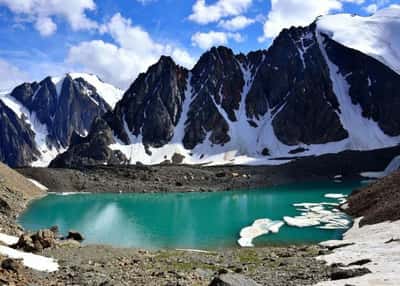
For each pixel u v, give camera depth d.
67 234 74.81
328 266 37.66
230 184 150.38
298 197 118.44
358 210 82.62
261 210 98.31
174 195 133.25
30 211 101.69
